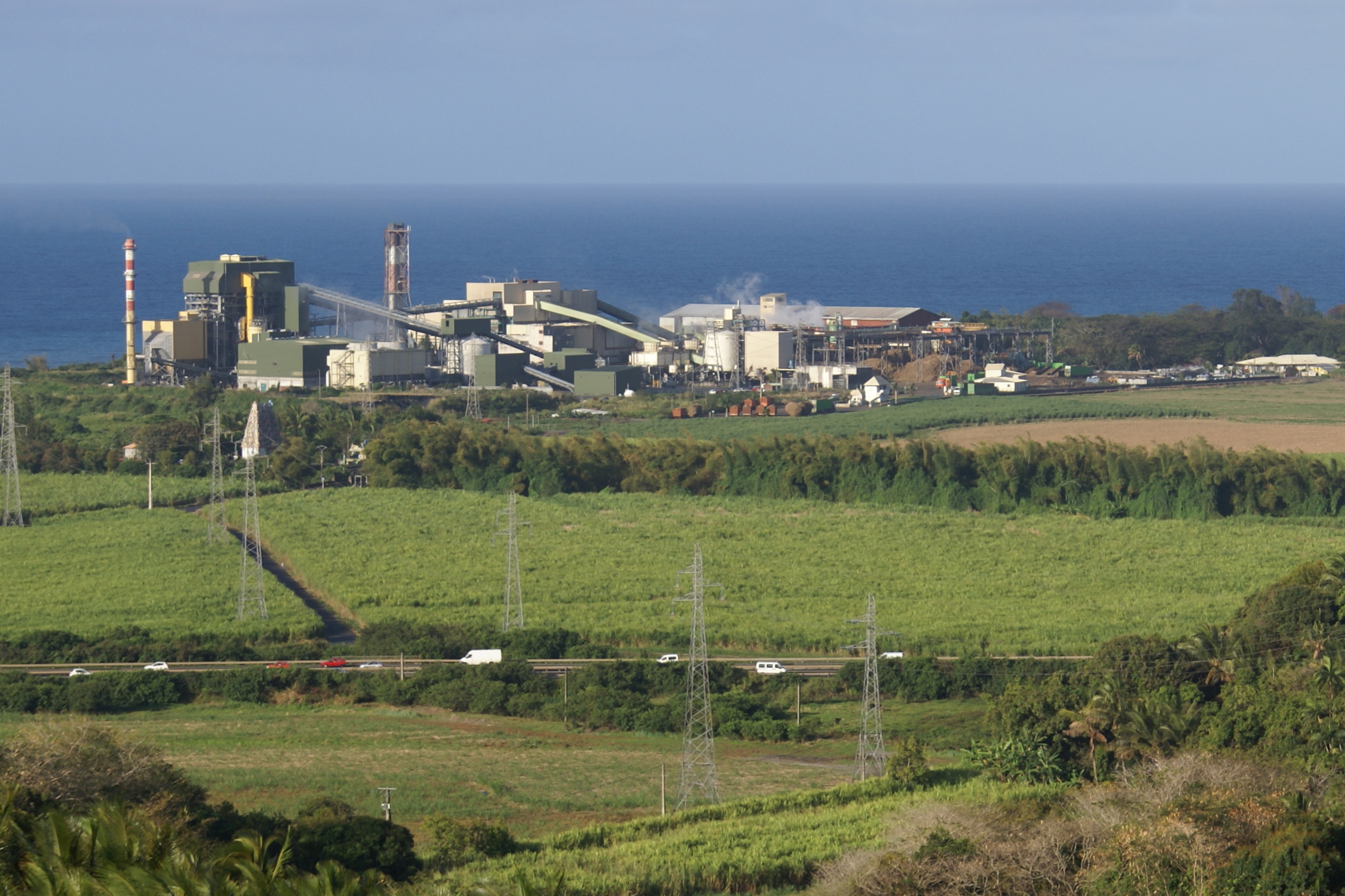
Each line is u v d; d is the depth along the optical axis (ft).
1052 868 305.53
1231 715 409.28
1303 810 311.68
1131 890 289.12
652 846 354.13
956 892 302.66
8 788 245.65
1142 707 416.26
